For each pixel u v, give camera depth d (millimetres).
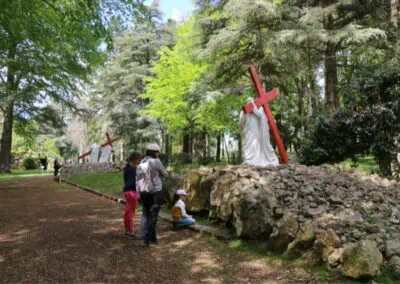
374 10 12945
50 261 4906
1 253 5273
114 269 4598
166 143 26391
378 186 6391
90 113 29609
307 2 13766
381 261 3904
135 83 25891
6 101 19406
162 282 4156
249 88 15547
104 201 10914
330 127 9242
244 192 5617
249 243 5352
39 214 8633
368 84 8539
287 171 6699
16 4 8734
